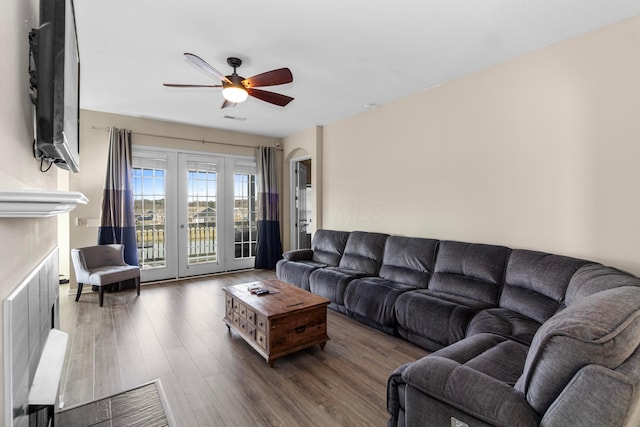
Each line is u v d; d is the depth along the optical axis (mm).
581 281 1976
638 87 2201
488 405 1119
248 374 2324
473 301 2668
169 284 4922
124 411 1915
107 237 4434
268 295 2889
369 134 4422
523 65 2807
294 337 2535
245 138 5914
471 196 3229
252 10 2180
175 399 2029
